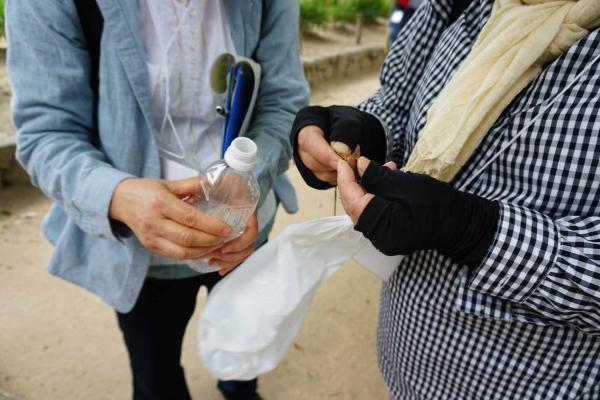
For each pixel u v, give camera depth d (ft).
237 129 3.17
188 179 2.80
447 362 2.92
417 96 3.25
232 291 2.94
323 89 18.56
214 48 3.21
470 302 2.52
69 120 2.87
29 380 5.56
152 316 3.70
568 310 2.15
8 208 8.46
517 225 2.15
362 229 2.21
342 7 23.57
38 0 2.62
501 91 2.27
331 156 2.80
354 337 6.79
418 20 3.50
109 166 2.84
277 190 4.22
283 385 5.95
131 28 2.81
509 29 2.30
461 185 2.67
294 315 3.10
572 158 2.15
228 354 2.99
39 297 6.69
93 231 2.85
